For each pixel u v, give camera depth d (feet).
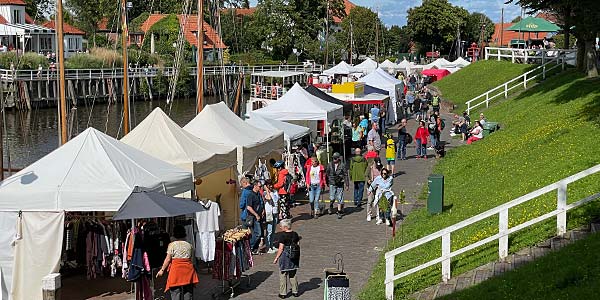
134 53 286.87
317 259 59.06
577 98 103.45
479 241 46.47
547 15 235.61
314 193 74.95
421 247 56.90
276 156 86.07
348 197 86.17
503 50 207.21
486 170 81.35
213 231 53.31
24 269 49.52
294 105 104.99
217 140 72.18
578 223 47.75
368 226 70.69
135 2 382.83
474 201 66.74
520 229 47.78
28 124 212.64
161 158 59.82
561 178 58.70
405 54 417.90
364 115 132.05
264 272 56.08
